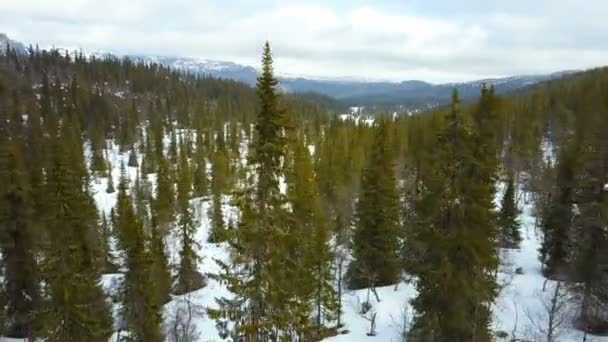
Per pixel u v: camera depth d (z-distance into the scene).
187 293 44.03
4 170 31.16
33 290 32.59
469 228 22.72
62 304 26.59
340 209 54.50
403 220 46.34
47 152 68.12
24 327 33.94
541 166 70.38
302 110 149.88
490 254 23.78
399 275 41.78
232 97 186.38
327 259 36.31
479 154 22.91
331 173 66.00
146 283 29.19
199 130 122.75
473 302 24.14
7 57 161.00
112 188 90.38
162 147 111.75
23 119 107.56
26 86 135.62
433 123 64.06
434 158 23.38
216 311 15.63
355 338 33.69
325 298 35.31
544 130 92.44
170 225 60.91
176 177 84.38
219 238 16.02
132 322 29.17
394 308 37.59
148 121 142.50
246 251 15.15
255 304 15.45
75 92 135.25
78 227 29.53
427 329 25.67
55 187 28.56
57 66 167.88
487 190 23.00
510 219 46.38
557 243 39.19
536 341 29.62
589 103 80.25
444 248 23.02
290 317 16.12
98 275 32.19
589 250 30.70
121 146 116.88
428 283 24.41
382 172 39.31
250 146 15.23
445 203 22.80
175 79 195.12
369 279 39.78
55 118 104.69
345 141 87.69
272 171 14.97
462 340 24.11
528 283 38.78
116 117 132.62
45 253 31.42
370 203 39.59
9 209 31.17
